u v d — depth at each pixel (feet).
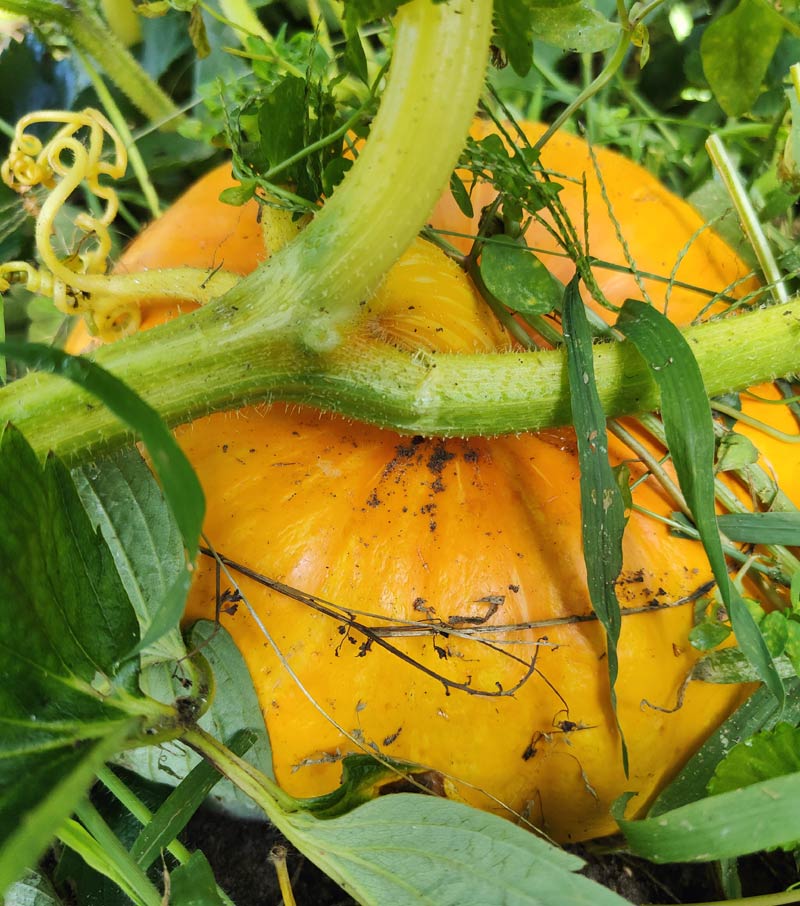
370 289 1.04
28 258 2.01
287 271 1.02
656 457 1.24
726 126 2.10
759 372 1.16
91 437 0.99
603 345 1.15
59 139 1.23
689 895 1.39
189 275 1.28
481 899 0.89
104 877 1.24
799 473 1.31
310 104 1.28
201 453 1.20
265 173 1.22
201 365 1.01
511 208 1.27
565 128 2.05
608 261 1.40
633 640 1.15
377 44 2.26
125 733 0.85
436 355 1.11
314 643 1.13
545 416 1.12
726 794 0.95
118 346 1.01
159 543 1.10
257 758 1.14
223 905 1.01
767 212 1.70
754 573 1.24
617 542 1.06
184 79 2.17
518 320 1.33
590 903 0.86
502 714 1.13
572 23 1.15
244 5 2.00
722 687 1.21
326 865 0.96
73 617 0.86
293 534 1.15
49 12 1.86
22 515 0.82
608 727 1.15
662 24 2.16
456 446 1.23
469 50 0.94
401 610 1.12
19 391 0.98
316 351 1.04
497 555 1.15
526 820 1.18
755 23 1.43
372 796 1.04
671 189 2.07
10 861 0.71
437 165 0.98
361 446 1.22
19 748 0.78
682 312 1.39
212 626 1.11
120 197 2.05
